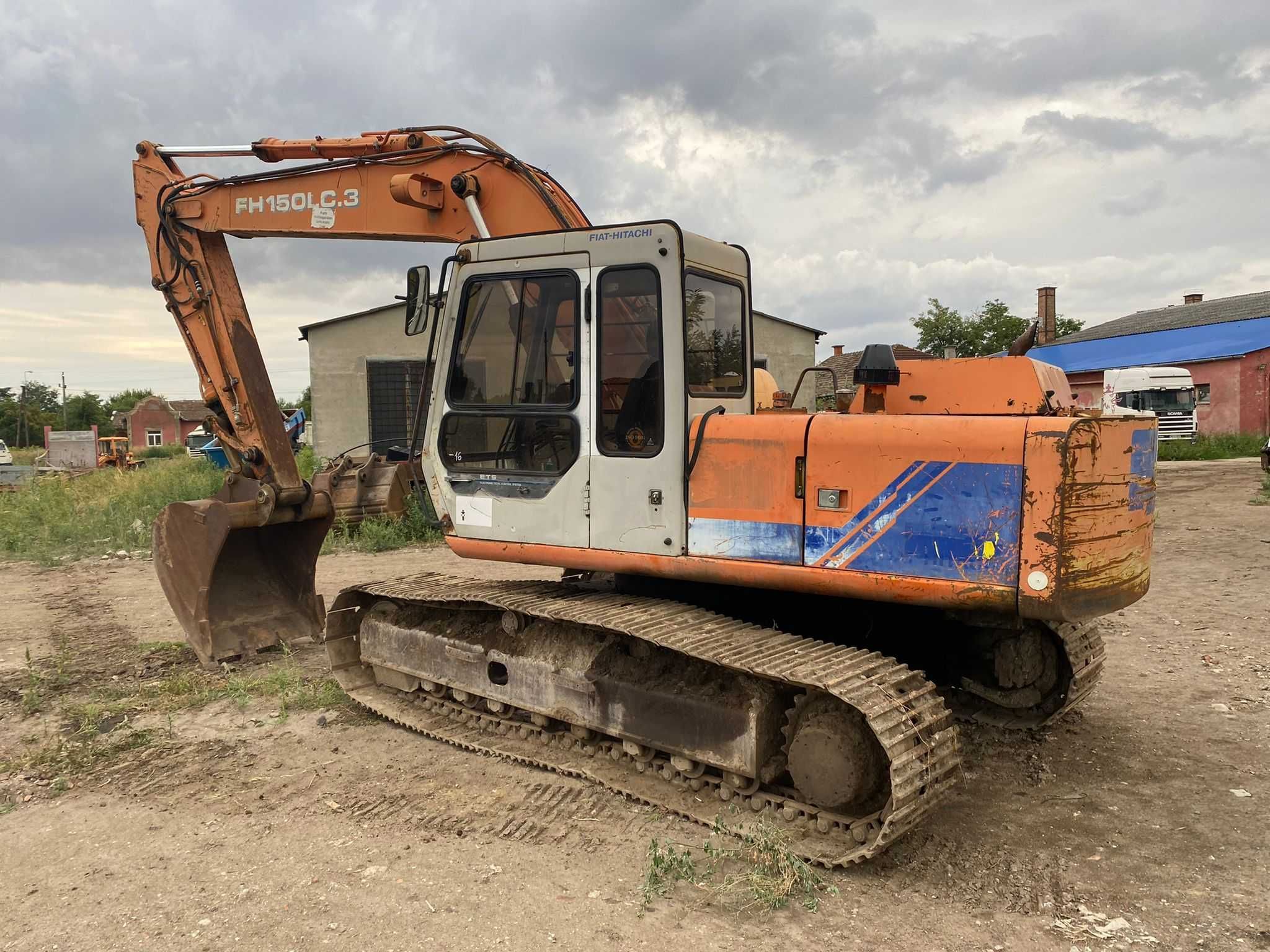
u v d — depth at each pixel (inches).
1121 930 125.9
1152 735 200.7
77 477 922.7
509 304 186.4
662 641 157.0
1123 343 1414.9
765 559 159.2
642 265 168.7
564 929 126.6
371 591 225.0
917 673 152.7
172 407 2901.1
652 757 178.2
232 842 153.9
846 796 146.6
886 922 129.0
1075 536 138.3
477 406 191.3
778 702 161.5
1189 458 964.6
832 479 152.9
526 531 185.5
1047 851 150.2
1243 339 1194.6
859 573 150.9
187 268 257.6
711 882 139.4
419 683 221.3
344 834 156.6
